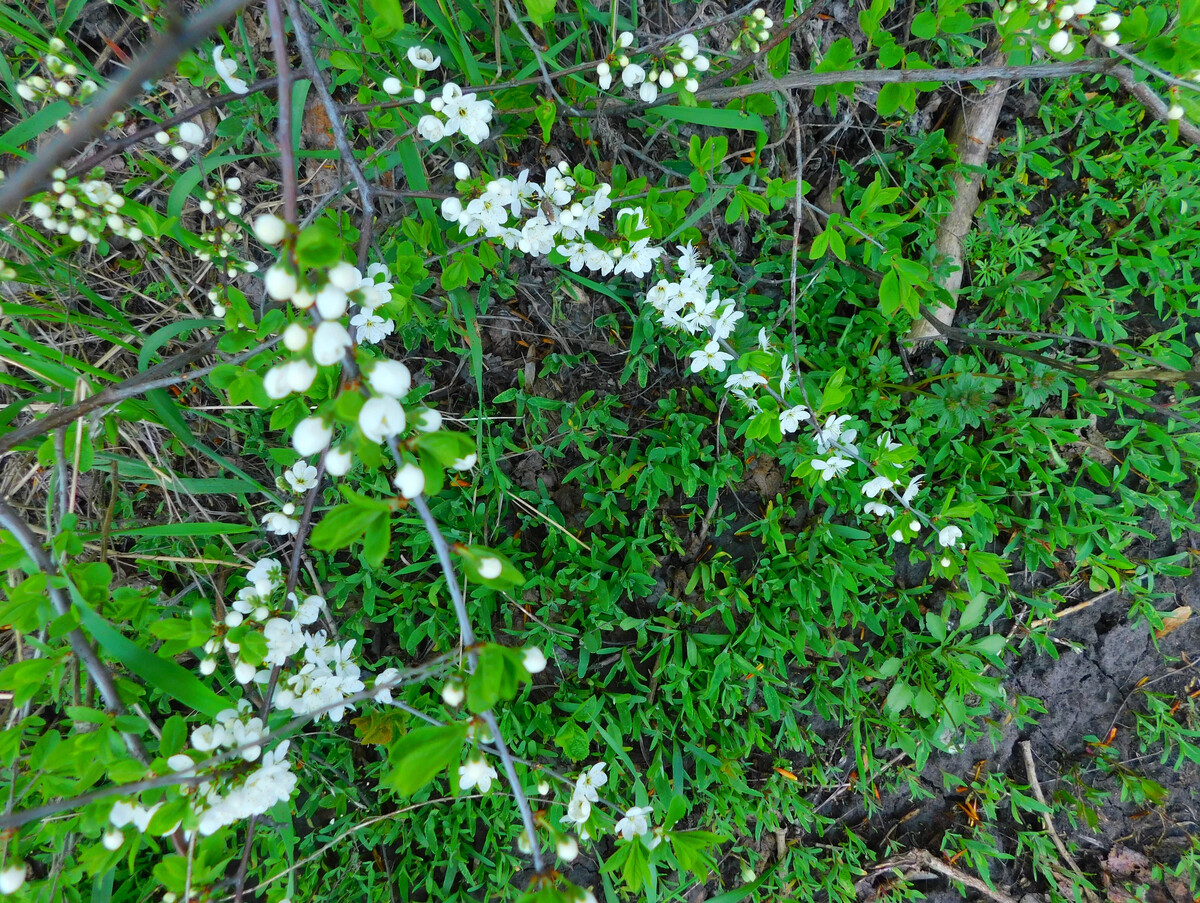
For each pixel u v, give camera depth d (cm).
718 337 245
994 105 292
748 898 315
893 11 293
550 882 123
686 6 283
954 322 314
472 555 121
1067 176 317
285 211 120
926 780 334
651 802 294
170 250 271
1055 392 298
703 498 316
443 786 294
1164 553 322
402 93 221
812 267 304
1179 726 320
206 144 264
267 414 282
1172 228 305
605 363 311
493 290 292
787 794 313
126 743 154
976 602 303
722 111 220
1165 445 298
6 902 175
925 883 334
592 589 291
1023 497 313
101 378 234
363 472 281
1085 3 154
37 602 156
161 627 164
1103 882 329
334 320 112
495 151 278
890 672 307
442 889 297
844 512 308
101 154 181
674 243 292
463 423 302
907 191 308
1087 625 327
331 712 185
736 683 308
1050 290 304
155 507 284
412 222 219
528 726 286
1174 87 158
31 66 251
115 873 261
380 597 297
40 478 266
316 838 290
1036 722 325
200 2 241
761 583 308
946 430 301
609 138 285
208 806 146
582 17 241
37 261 237
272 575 189
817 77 193
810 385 271
